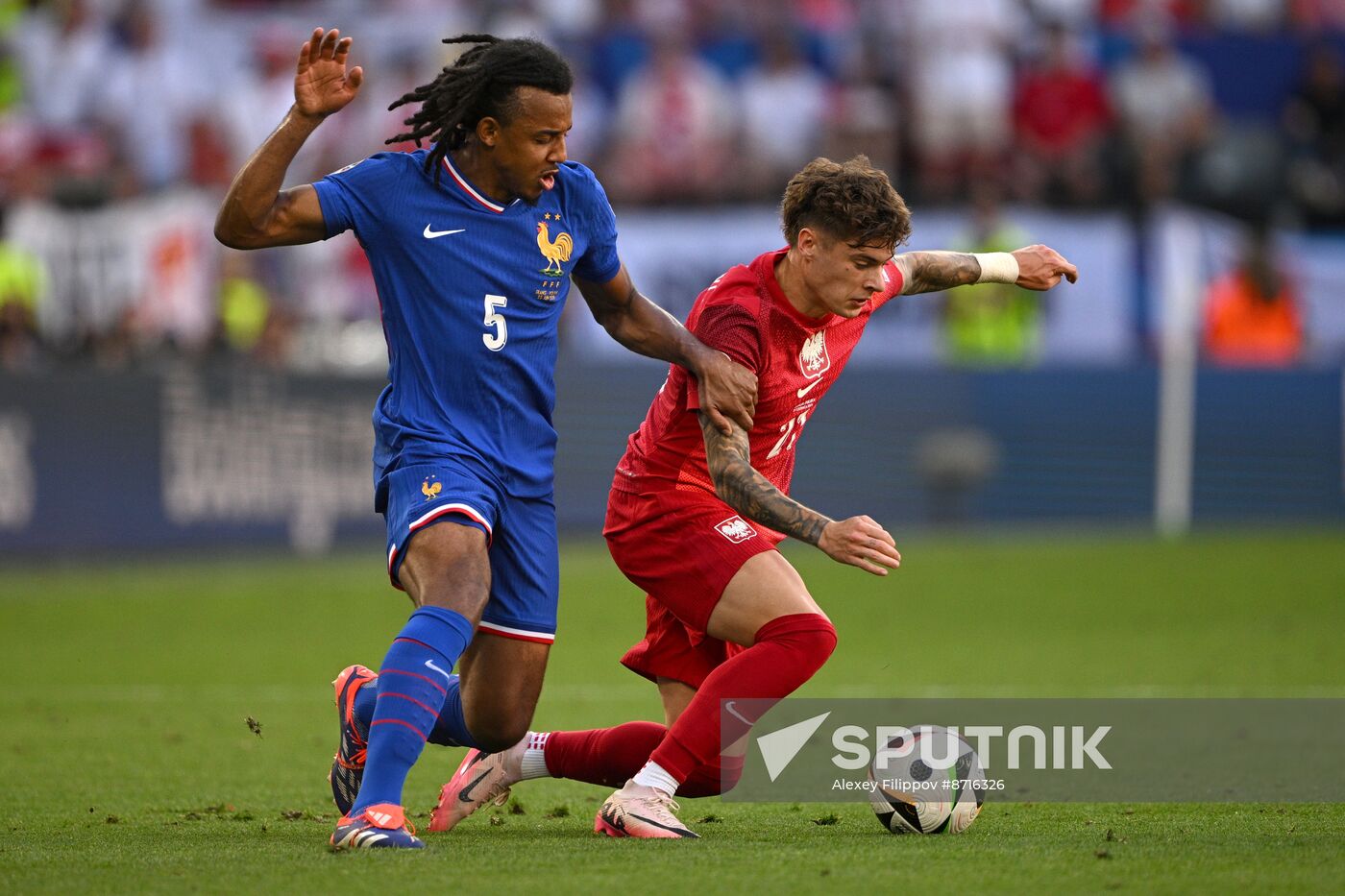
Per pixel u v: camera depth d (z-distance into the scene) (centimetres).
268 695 3009
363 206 1574
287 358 5712
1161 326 5900
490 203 1602
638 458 1719
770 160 6325
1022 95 6500
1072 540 5494
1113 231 5900
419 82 6450
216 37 6769
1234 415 5803
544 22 6750
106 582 4762
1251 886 1262
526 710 1644
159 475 5162
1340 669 3192
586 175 1683
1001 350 5791
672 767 1577
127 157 6475
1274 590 4388
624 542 1712
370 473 5409
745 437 1627
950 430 5684
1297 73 6694
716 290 1703
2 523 5000
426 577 1508
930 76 6469
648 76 6362
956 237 5988
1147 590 4419
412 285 1595
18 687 3116
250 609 4244
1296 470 5822
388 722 1452
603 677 3209
